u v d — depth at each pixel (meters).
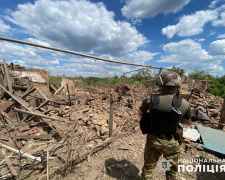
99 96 8.49
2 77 5.37
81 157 2.48
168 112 1.42
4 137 2.98
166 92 1.56
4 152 2.43
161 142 1.51
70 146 2.27
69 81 8.24
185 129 3.97
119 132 3.73
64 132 3.36
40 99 4.93
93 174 2.24
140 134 3.71
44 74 7.05
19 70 6.24
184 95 7.96
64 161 2.47
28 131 3.40
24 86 6.11
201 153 3.03
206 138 3.50
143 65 3.08
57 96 5.73
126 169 2.39
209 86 17.89
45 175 2.08
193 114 5.32
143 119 1.74
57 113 4.70
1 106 4.17
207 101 8.70
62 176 2.18
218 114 6.27
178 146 1.55
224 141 3.38
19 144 2.94
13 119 3.89
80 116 4.39
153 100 1.53
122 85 9.96
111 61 2.34
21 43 1.36
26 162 2.46
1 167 2.26
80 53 1.84
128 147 3.05
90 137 3.31
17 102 3.93
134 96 8.88
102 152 2.84
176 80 1.49
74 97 6.26
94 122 3.98
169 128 1.45
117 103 7.14
